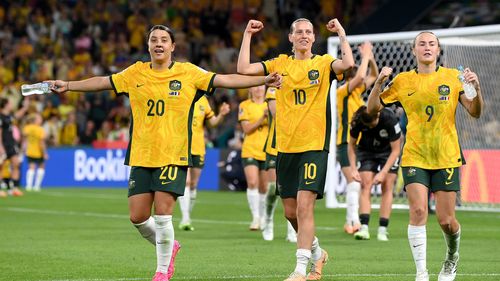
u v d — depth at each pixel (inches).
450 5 2591.0
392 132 1058.7
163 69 701.9
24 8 2923.2
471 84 669.3
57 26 2891.2
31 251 971.9
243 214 1572.3
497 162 1651.1
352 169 1061.8
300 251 701.3
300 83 724.0
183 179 695.1
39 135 2273.6
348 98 1187.9
